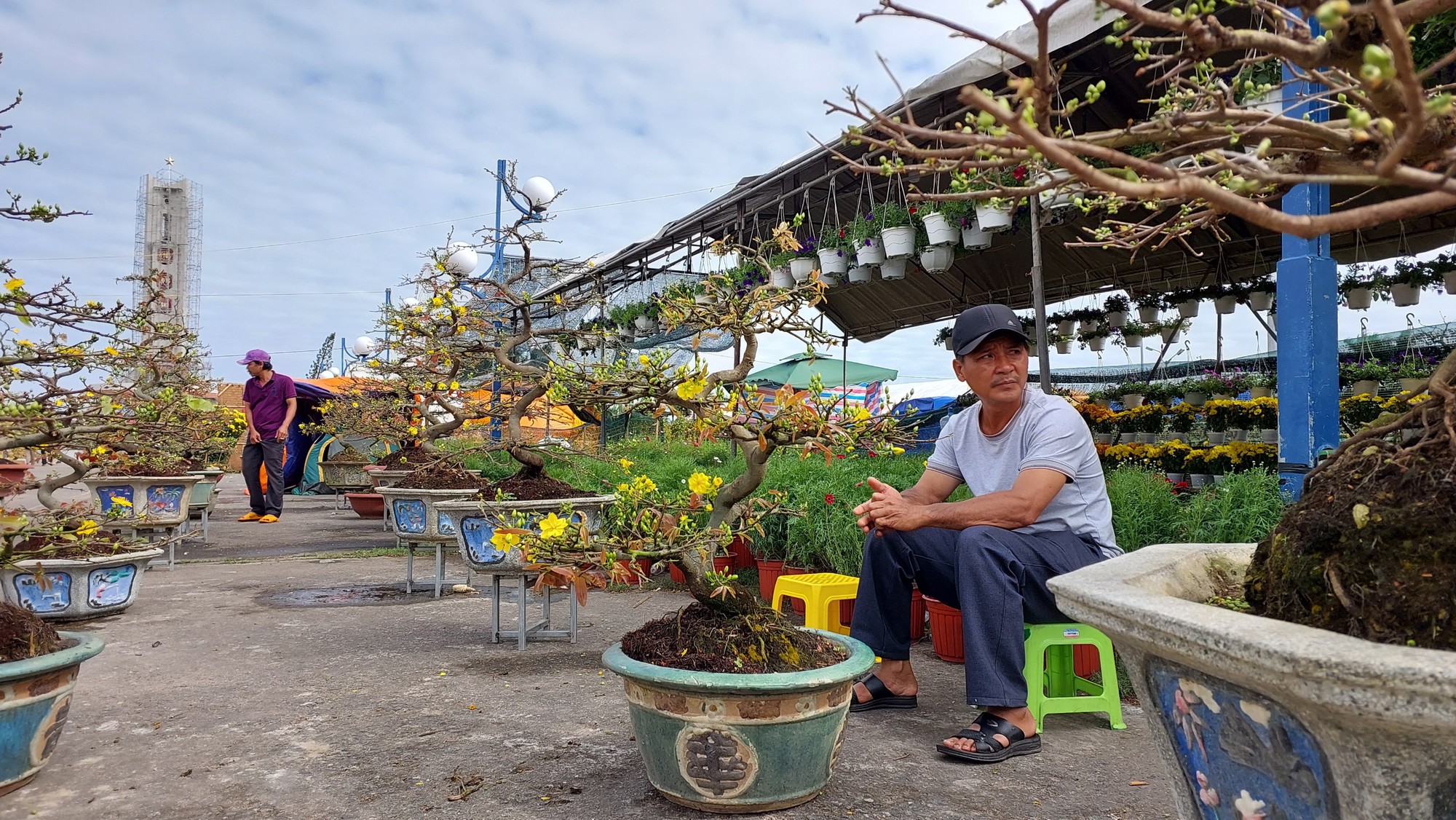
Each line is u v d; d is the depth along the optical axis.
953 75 5.25
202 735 2.86
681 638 2.39
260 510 10.06
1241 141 1.18
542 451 5.27
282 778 2.49
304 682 3.52
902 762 2.63
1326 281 3.74
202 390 4.75
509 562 4.14
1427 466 1.20
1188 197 0.82
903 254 7.04
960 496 4.96
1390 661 0.86
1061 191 1.30
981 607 2.68
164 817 2.22
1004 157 1.06
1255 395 6.72
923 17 0.92
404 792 2.39
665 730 2.24
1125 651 1.33
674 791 2.26
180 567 6.75
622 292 10.84
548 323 8.42
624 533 2.48
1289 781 1.05
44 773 2.51
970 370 2.93
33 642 2.39
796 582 3.95
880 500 2.88
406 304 6.18
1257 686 1.02
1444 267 6.64
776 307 2.81
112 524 4.82
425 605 5.27
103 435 3.15
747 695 2.13
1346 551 1.17
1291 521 1.32
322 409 9.97
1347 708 0.89
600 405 3.01
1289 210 3.78
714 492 2.68
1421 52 3.15
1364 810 0.95
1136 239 1.55
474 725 2.98
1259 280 8.30
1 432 2.58
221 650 4.07
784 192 8.02
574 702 3.26
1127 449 6.52
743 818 2.23
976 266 9.47
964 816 2.23
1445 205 0.72
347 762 2.62
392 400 8.09
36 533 3.13
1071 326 9.59
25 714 2.31
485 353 6.18
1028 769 2.57
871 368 11.97
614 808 2.29
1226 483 4.05
